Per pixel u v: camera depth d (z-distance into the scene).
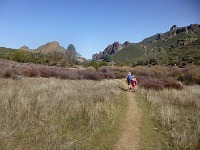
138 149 7.75
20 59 55.22
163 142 8.48
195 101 15.41
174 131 9.39
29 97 11.78
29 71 26.30
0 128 7.75
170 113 11.62
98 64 74.25
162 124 10.41
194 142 8.27
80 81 24.66
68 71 32.09
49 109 10.23
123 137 8.67
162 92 18.75
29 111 9.45
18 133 7.65
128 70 53.97
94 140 8.11
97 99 13.24
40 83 18.30
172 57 83.44
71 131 8.54
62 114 9.88
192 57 71.81
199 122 10.52
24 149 6.75
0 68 23.22
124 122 10.48
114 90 17.78
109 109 11.90
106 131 9.03
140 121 10.85
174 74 43.38
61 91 14.41
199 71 36.19
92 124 9.34
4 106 9.78
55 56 71.94
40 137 7.51
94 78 31.22
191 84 31.58
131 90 20.98
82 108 10.95
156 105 14.07
